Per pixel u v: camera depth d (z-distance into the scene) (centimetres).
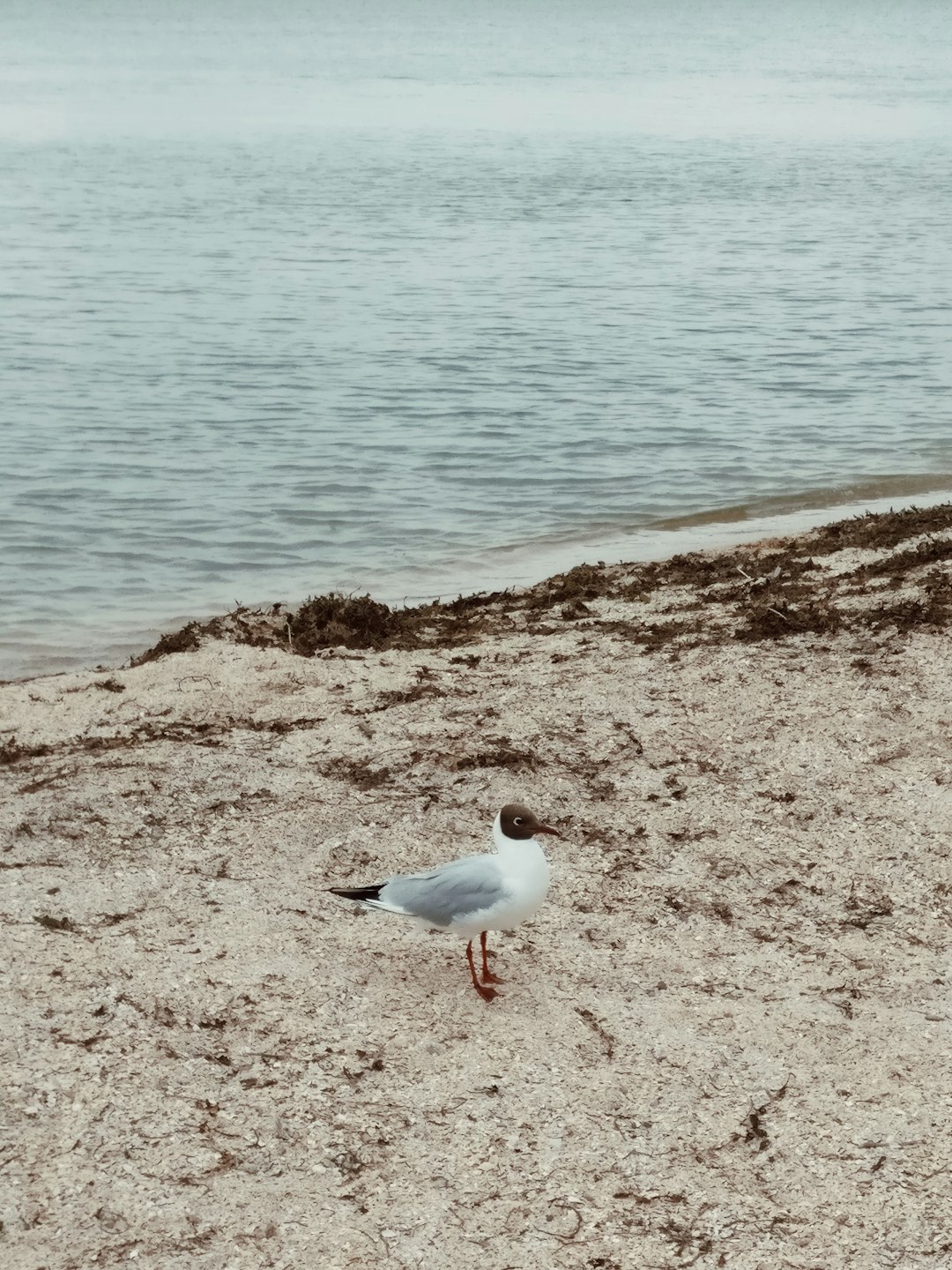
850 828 860
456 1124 598
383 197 5550
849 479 2103
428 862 816
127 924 738
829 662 1086
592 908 778
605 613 1320
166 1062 627
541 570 1689
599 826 862
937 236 4719
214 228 4725
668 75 13600
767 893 796
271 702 1051
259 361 2859
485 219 5012
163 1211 541
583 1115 606
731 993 702
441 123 8888
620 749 954
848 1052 654
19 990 669
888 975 719
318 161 6762
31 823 845
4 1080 607
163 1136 580
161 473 2109
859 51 18438
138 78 12494
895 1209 556
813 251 4397
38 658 1414
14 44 18175
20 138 7544
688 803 887
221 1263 518
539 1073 633
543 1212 550
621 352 2973
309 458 2202
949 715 987
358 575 1684
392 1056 642
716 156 7206
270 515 1920
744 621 1213
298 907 766
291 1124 593
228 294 3591
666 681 1066
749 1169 578
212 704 1047
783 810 880
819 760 935
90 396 2561
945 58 17050
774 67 15000
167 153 7044
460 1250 529
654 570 1511
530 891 661
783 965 728
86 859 807
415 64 15075
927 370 2817
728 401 2573
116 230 4625
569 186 5956
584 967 722
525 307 3459
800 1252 533
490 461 2197
